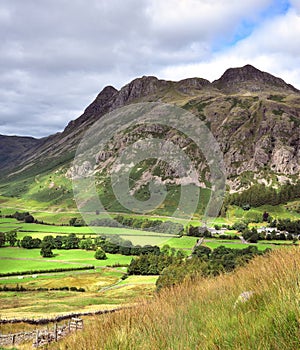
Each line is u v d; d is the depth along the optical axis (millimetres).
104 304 55281
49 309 53688
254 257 11789
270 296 7074
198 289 10430
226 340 5793
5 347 23234
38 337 23562
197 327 6934
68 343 8727
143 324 7859
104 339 7531
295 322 5441
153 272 65000
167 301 9906
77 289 73125
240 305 7547
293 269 7895
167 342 6383
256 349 5277
